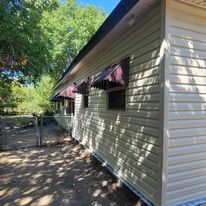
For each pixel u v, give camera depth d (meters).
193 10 3.01
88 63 6.88
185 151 3.01
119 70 3.76
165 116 2.84
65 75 10.30
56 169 5.26
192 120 3.08
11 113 19.45
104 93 5.32
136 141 3.59
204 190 3.17
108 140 4.96
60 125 14.08
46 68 8.27
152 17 3.13
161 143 2.87
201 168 3.15
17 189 4.04
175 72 2.92
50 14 20.33
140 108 3.47
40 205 3.39
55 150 7.45
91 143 6.49
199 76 3.13
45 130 13.25
